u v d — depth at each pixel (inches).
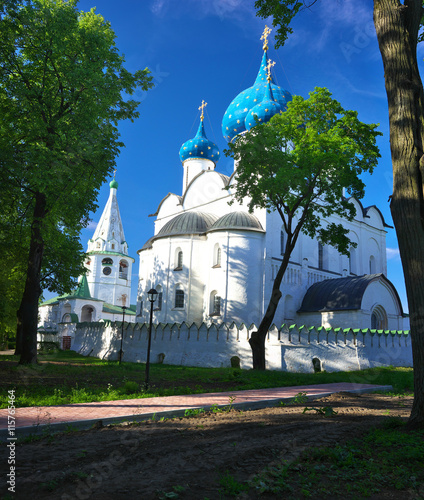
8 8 665.6
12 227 858.1
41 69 733.3
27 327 775.7
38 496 169.6
